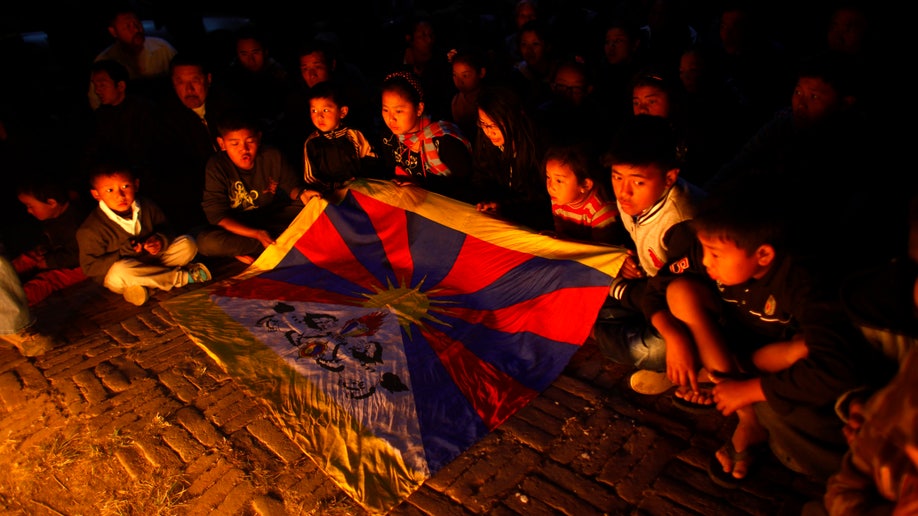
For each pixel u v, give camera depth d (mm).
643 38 6961
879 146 4188
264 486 3248
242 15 10609
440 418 3518
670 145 3328
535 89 6859
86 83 9734
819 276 2666
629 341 3582
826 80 3957
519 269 4250
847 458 2014
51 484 3424
